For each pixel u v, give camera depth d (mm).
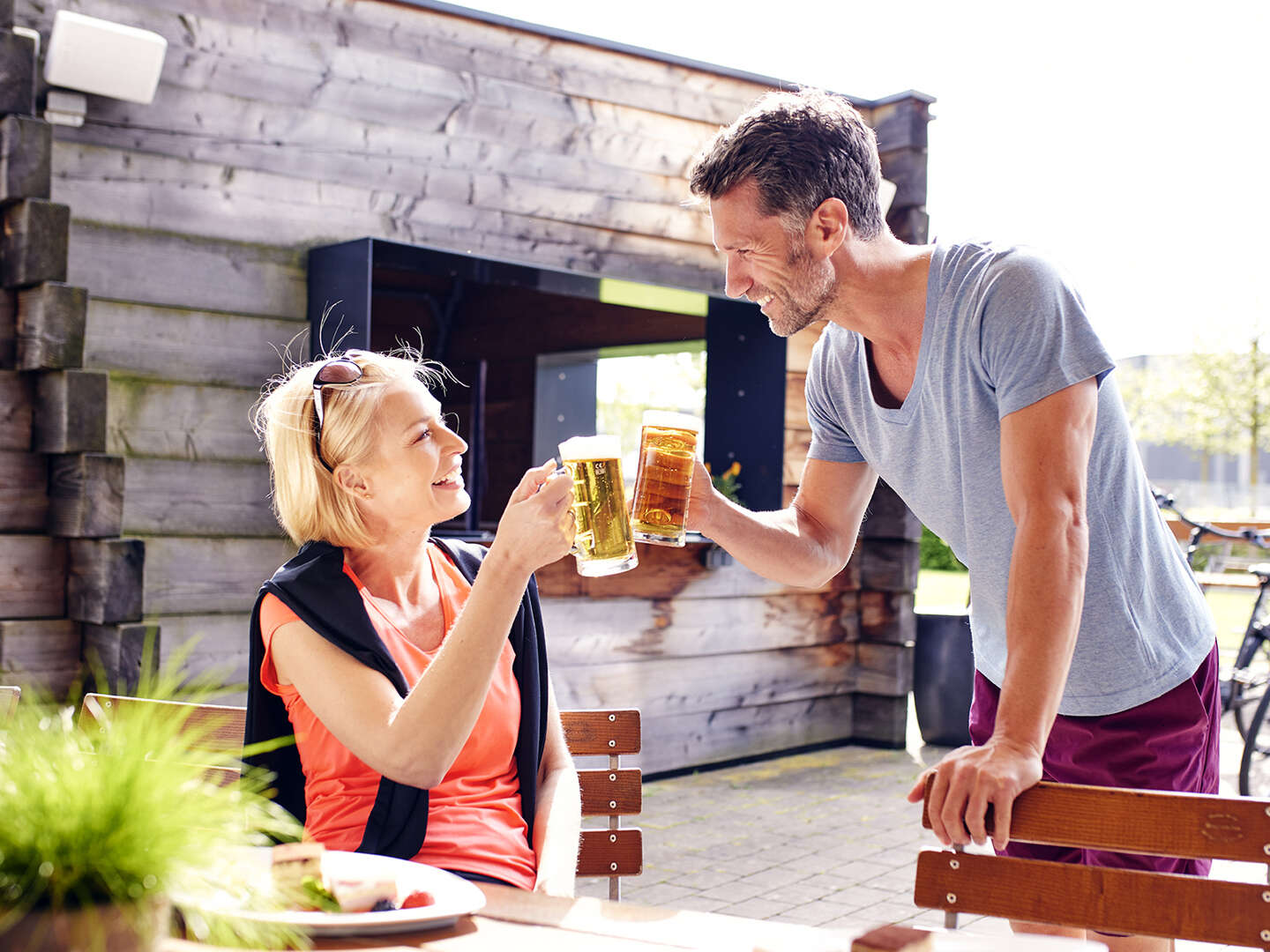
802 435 6168
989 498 1963
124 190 4246
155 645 3721
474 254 4840
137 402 4266
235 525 4453
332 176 4699
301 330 4621
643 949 1163
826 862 4316
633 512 1979
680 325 7766
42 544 3789
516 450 8859
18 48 3725
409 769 1553
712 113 5777
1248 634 5535
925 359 1945
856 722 6449
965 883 1448
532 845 1828
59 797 901
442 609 1935
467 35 5035
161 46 4070
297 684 1670
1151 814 1372
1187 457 22000
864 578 6418
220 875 1008
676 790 5395
